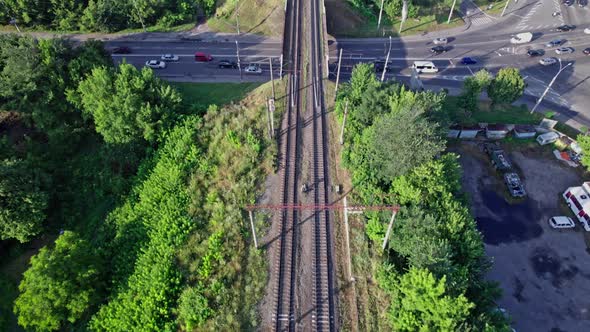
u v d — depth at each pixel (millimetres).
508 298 49031
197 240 43594
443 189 44062
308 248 43281
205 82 77938
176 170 50281
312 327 37312
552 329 46625
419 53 89688
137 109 55156
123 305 39000
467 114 68250
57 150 58656
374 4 100875
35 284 36375
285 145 54812
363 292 39719
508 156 66250
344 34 94438
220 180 50219
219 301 38250
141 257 42406
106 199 54312
